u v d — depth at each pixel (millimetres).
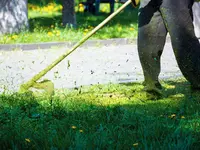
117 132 4930
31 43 12508
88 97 6781
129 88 7484
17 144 4629
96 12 19516
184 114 5723
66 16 15281
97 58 11148
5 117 5516
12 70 9758
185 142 4523
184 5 6453
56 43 12734
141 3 6621
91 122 5355
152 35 6570
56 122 5348
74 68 9883
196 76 6664
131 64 10352
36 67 10117
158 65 6676
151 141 4711
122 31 14438
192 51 6500
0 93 7375
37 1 22703
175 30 6449
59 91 7348
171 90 7113
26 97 6531
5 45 12305
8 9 13914
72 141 4668
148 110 5961
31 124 5344
